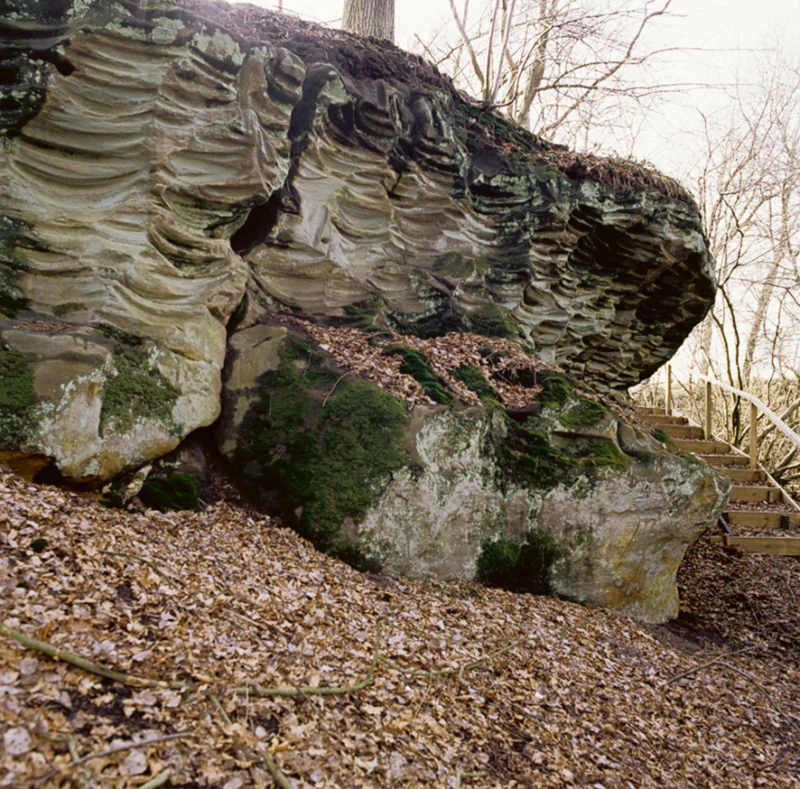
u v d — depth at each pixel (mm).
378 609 4809
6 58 5199
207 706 2988
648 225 9680
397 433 5906
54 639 2992
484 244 8836
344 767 3008
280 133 6660
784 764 4734
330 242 7398
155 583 3758
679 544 6953
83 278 5344
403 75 8406
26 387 4562
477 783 3324
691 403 18969
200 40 5781
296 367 6281
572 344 10250
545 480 6379
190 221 6023
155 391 5348
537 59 13102
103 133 5520
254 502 5789
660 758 4266
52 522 3896
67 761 2424
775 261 16734
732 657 6613
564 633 5582
